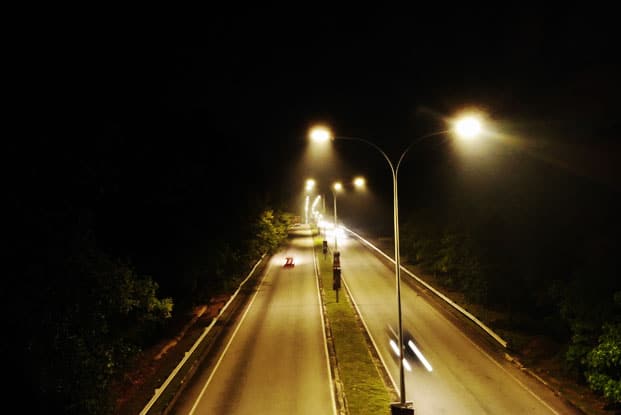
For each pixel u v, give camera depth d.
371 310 36.62
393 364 25.22
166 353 28.23
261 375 24.39
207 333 32.56
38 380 14.42
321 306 39.00
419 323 32.62
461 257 38.12
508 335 28.45
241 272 49.81
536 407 19.81
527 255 29.97
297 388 22.45
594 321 20.11
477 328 31.02
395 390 21.88
